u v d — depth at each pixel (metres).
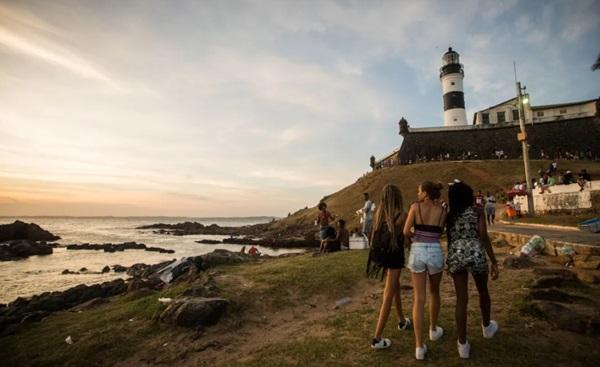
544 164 54.47
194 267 11.69
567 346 4.63
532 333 5.06
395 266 4.86
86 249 45.50
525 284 7.31
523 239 12.51
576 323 5.05
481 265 4.46
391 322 6.00
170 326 6.54
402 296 7.75
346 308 7.44
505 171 54.38
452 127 69.94
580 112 64.69
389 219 4.98
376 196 57.94
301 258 12.51
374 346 4.87
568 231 13.80
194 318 6.52
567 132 62.56
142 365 5.36
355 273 9.66
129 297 9.58
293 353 5.01
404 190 55.34
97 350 5.81
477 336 5.05
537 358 4.34
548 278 7.12
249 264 12.49
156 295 8.57
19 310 14.23
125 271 27.77
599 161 54.22
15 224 60.25
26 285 22.91
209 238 69.25
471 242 4.57
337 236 14.84
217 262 12.64
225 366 4.89
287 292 8.38
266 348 5.40
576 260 8.72
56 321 7.83
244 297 7.82
